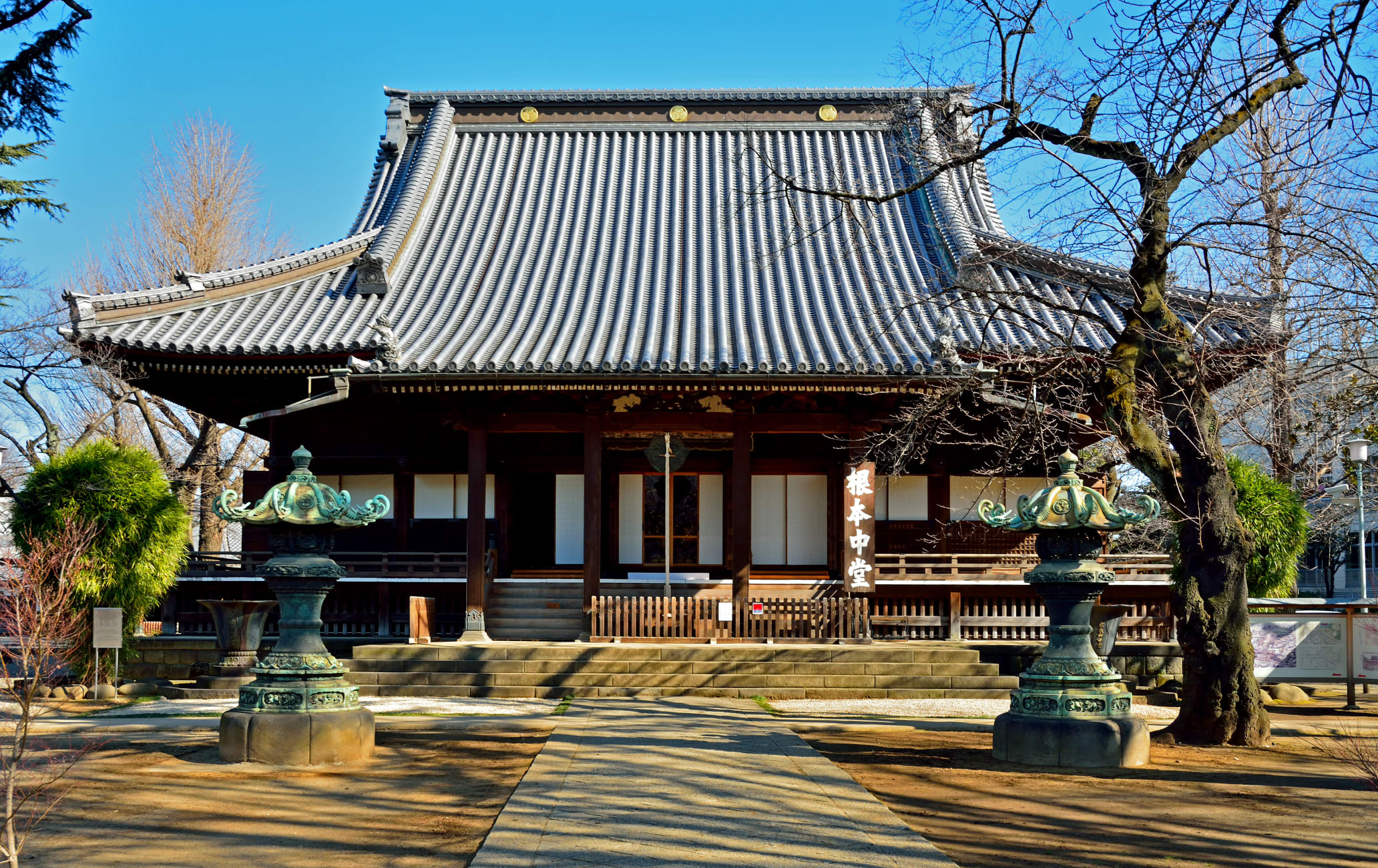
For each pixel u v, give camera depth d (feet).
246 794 36.09
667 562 70.85
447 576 79.30
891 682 64.90
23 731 33.47
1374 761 35.70
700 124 108.99
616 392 73.05
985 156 50.78
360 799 35.29
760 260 79.30
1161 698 64.28
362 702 61.36
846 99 108.27
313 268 89.86
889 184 99.40
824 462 86.74
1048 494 43.68
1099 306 80.12
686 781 36.81
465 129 109.60
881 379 69.21
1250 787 37.81
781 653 66.74
